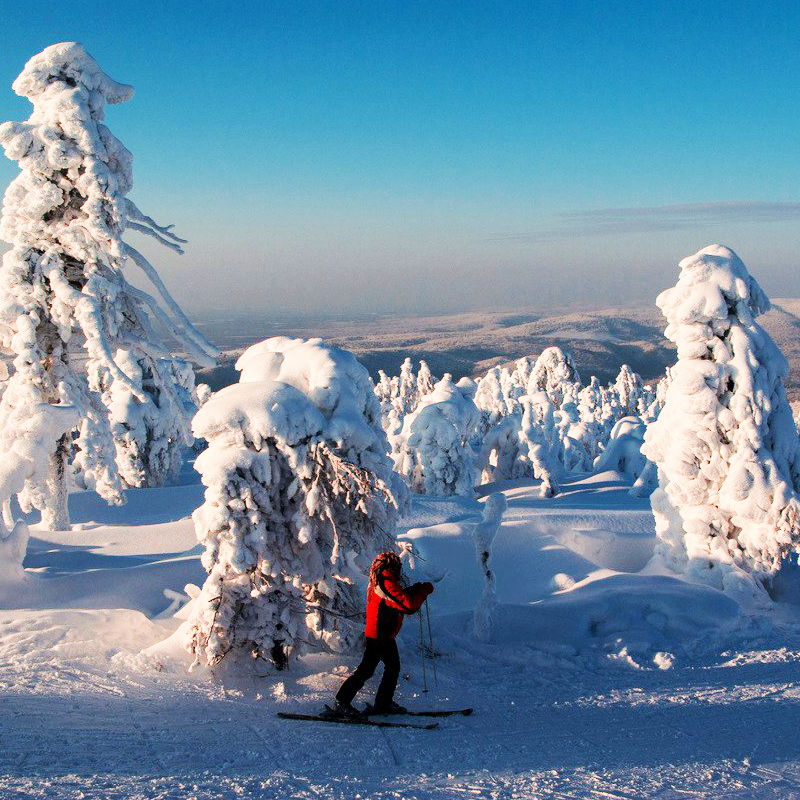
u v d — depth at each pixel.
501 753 6.16
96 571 12.64
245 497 8.48
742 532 12.96
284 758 5.78
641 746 6.44
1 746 5.44
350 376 9.54
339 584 9.45
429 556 13.99
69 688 7.44
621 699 8.31
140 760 5.43
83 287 19.12
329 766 5.64
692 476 13.27
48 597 11.51
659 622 11.21
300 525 8.77
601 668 9.68
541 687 8.82
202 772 5.23
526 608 11.14
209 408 8.72
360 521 9.31
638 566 15.30
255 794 4.80
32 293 18.84
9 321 18.88
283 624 8.70
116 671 8.17
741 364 13.06
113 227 18.75
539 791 5.13
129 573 12.55
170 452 31.86
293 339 10.20
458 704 8.00
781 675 9.34
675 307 13.62
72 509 23.41
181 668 8.41
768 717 7.54
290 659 8.82
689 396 13.30
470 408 26.69
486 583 10.77
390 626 7.46
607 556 15.43
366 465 9.16
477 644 10.27
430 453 26.03
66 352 19.81
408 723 7.16
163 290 19.56
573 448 44.91
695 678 9.25
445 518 18.23
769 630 11.34
